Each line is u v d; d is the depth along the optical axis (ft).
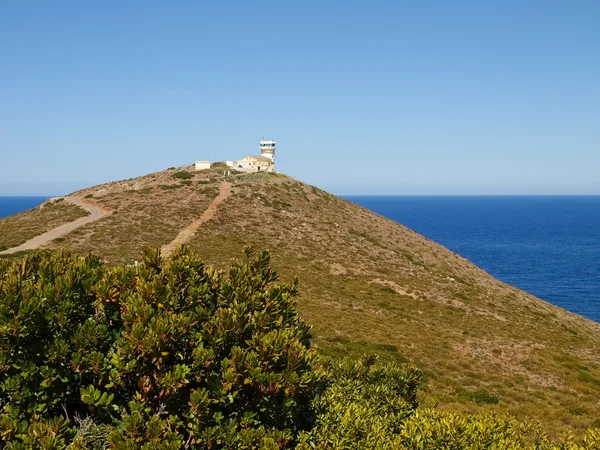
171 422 25.57
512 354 96.78
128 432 23.58
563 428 58.90
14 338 24.47
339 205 264.11
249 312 31.35
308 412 32.04
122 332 26.27
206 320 29.40
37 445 21.52
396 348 87.66
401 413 35.81
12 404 24.07
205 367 26.50
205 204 213.46
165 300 28.55
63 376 25.43
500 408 64.95
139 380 25.68
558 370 89.66
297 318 35.83
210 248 157.28
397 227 257.14
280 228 194.90
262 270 36.83
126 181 288.30
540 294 304.71
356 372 42.24
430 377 75.31
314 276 145.38
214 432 25.34
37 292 26.99
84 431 25.34
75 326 27.50
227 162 335.47
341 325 99.30
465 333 109.29
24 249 140.87
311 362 29.07
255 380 26.30
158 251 33.76
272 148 363.76
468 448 28.27
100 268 33.35
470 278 195.21
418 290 148.46
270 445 25.50
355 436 29.73
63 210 201.57
